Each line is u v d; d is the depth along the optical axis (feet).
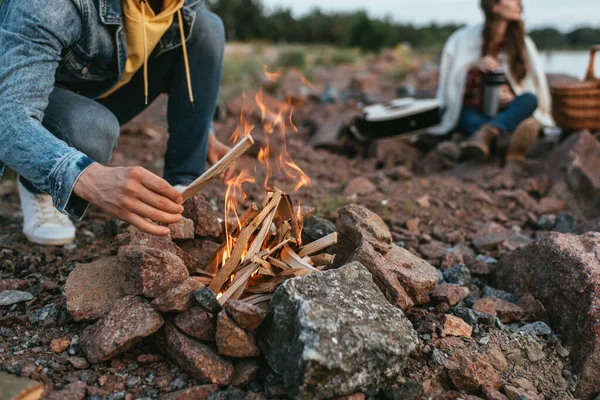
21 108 5.19
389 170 12.67
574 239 6.84
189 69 7.68
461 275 7.34
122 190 4.88
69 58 6.29
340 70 37.65
